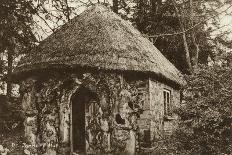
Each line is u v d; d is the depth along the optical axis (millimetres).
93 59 16359
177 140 12008
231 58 12984
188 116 12250
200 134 11680
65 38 17844
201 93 12516
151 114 17031
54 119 17109
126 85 16703
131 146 16438
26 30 11133
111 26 18031
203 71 12492
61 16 11531
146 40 22062
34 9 11102
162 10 27062
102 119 16422
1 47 11320
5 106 18094
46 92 17281
